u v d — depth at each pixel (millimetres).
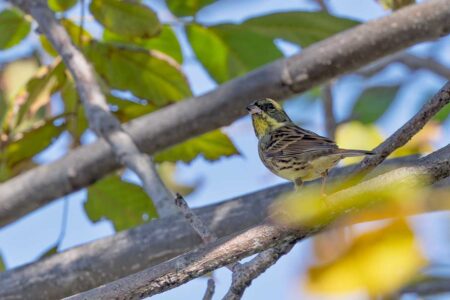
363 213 6641
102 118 11047
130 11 11445
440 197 6594
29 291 10797
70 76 11961
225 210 10609
